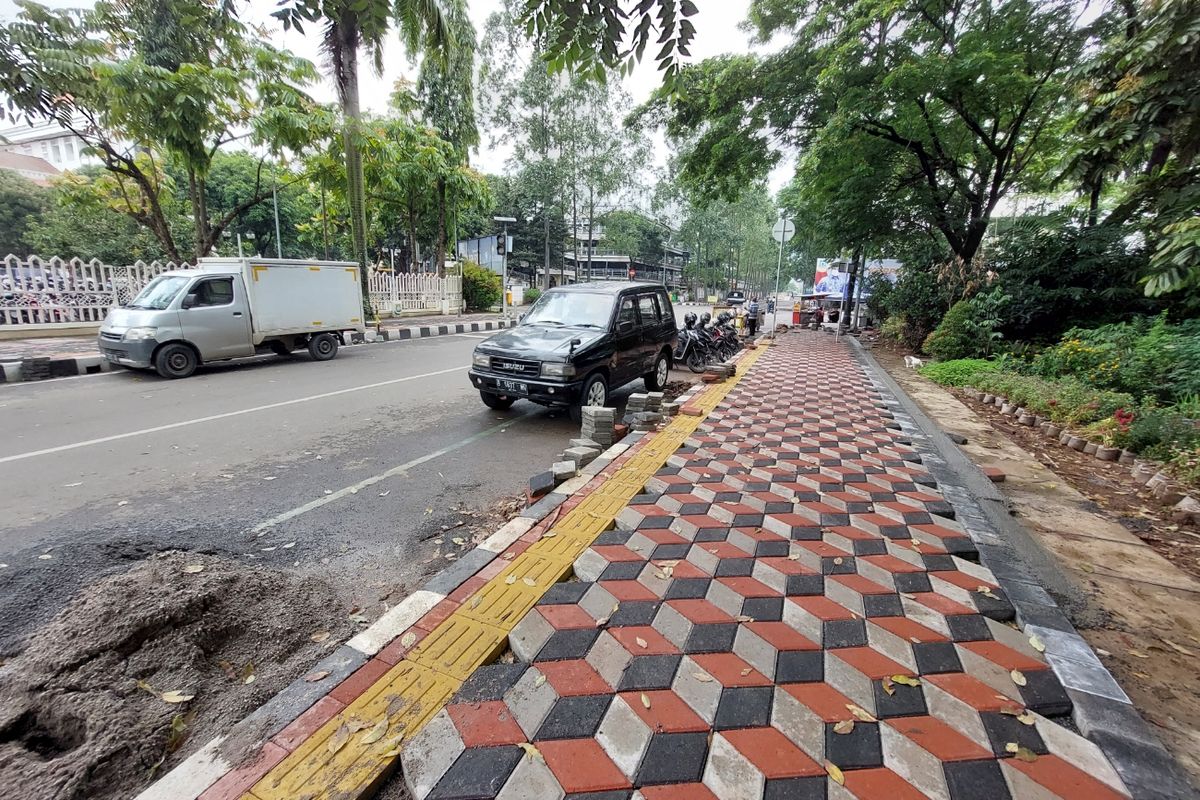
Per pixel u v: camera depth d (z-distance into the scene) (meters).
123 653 2.26
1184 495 3.98
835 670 2.17
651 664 2.18
